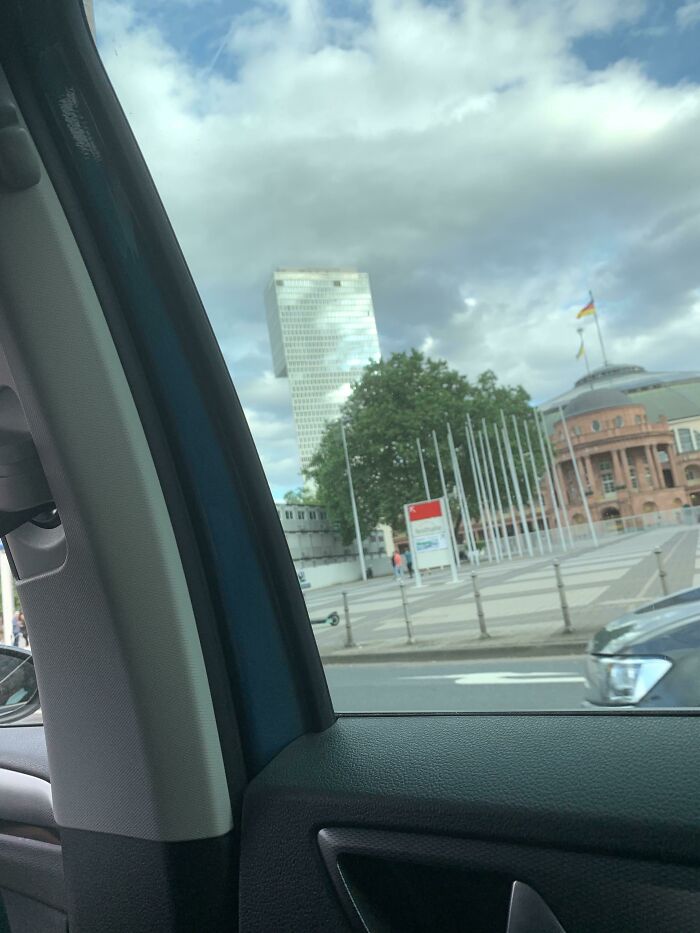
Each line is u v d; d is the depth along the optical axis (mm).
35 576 1537
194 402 1543
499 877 1153
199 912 1416
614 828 1067
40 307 1377
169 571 1443
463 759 1311
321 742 1523
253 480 1601
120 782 1491
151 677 1433
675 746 1192
